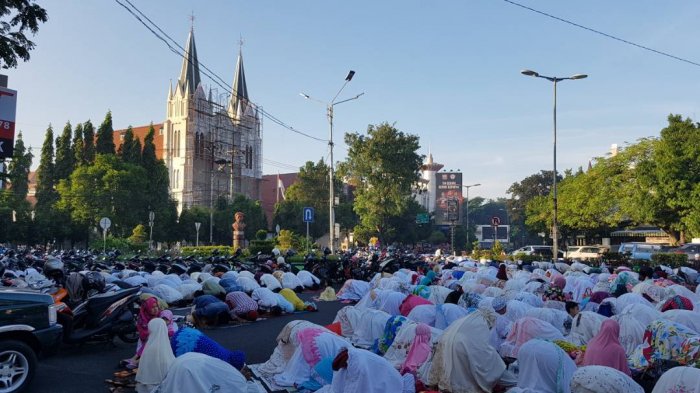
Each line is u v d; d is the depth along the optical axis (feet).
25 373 25.54
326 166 287.48
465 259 117.70
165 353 24.56
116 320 34.86
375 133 188.03
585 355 24.94
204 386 19.97
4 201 190.49
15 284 41.63
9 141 54.19
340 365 23.22
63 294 38.34
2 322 25.35
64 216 193.88
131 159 212.84
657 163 120.88
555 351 23.07
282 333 29.32
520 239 368.68
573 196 159.63
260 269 69.41
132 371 28.40
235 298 47.14
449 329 24.71
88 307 34.68
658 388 18.58
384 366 23.00
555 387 22.58
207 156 319.27
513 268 80.94
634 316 32.78
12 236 187.52
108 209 183.21
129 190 187.62
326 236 282.77
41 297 26.96
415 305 39.04
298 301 53.62
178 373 20.10
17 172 220.02
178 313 49.83
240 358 25.77
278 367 29.25
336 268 82.79
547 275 65.82
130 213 187.01
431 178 465.47
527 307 37.17
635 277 55.11
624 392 18.29
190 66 318.65
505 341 31.60
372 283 63.05
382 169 186.60
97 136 214.69
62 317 32.50
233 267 74.49
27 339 26.27
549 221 184.96
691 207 117.60
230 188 329.52
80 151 212.43
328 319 48.83
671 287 43.47
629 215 138.82
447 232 274.98
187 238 236.22
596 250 142.41
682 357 25.11
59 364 31.45
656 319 29.37
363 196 190.60
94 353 34.40
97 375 29.12
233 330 42.65
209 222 244.63
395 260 86.69
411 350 28.37
